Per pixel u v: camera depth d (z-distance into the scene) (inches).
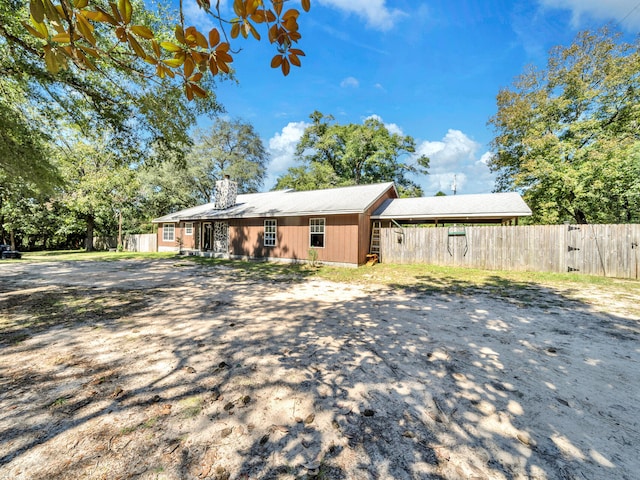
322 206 480.4
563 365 122.4
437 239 431.8
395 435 80.0
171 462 69.5
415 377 112.1
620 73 539.5
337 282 328.2
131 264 501.7
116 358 126.9
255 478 65.5
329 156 1208.2
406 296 254.4
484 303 227.8
